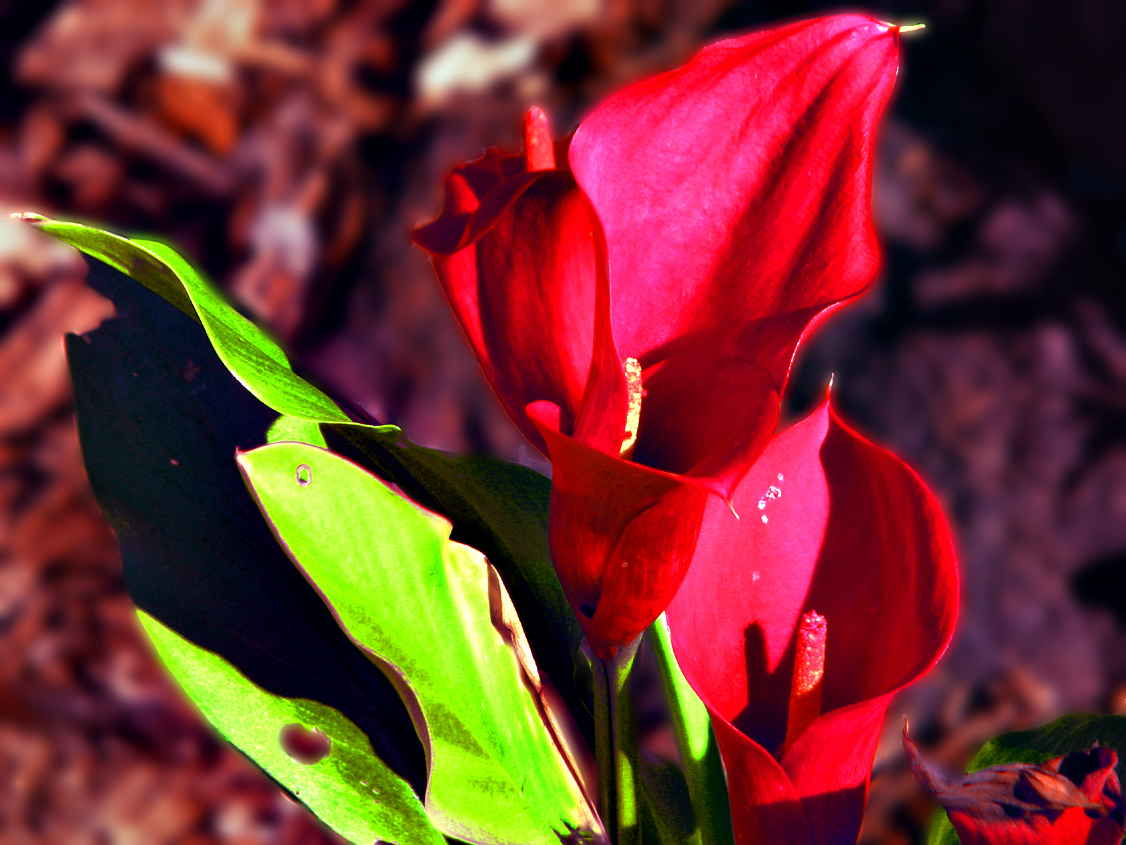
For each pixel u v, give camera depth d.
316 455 0.36
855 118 0.34
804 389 1.28
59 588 1.27
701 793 0.41
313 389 0.41
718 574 0.38
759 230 0.35
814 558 0.38
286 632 0.41
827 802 0.35
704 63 0.35
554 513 0.35
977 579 1.17
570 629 0.44
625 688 0.37
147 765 1.15
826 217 0.35
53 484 1.35
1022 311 1.31
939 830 0.43
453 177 0.37
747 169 0.35
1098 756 0.35
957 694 1.12
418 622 0.37
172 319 0.43
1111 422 1.22
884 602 0.37
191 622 0.41
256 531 0.42
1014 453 1.21
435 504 0.44
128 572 0.41
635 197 0.35
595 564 0.34
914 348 1.28
